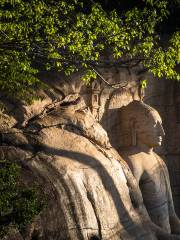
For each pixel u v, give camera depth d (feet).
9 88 94.79
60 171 95.66
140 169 114.73
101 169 102.37
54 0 100.73
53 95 107.14
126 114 118.01
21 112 102.12
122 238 99.86
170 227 118.62
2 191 80.43
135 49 101.24
